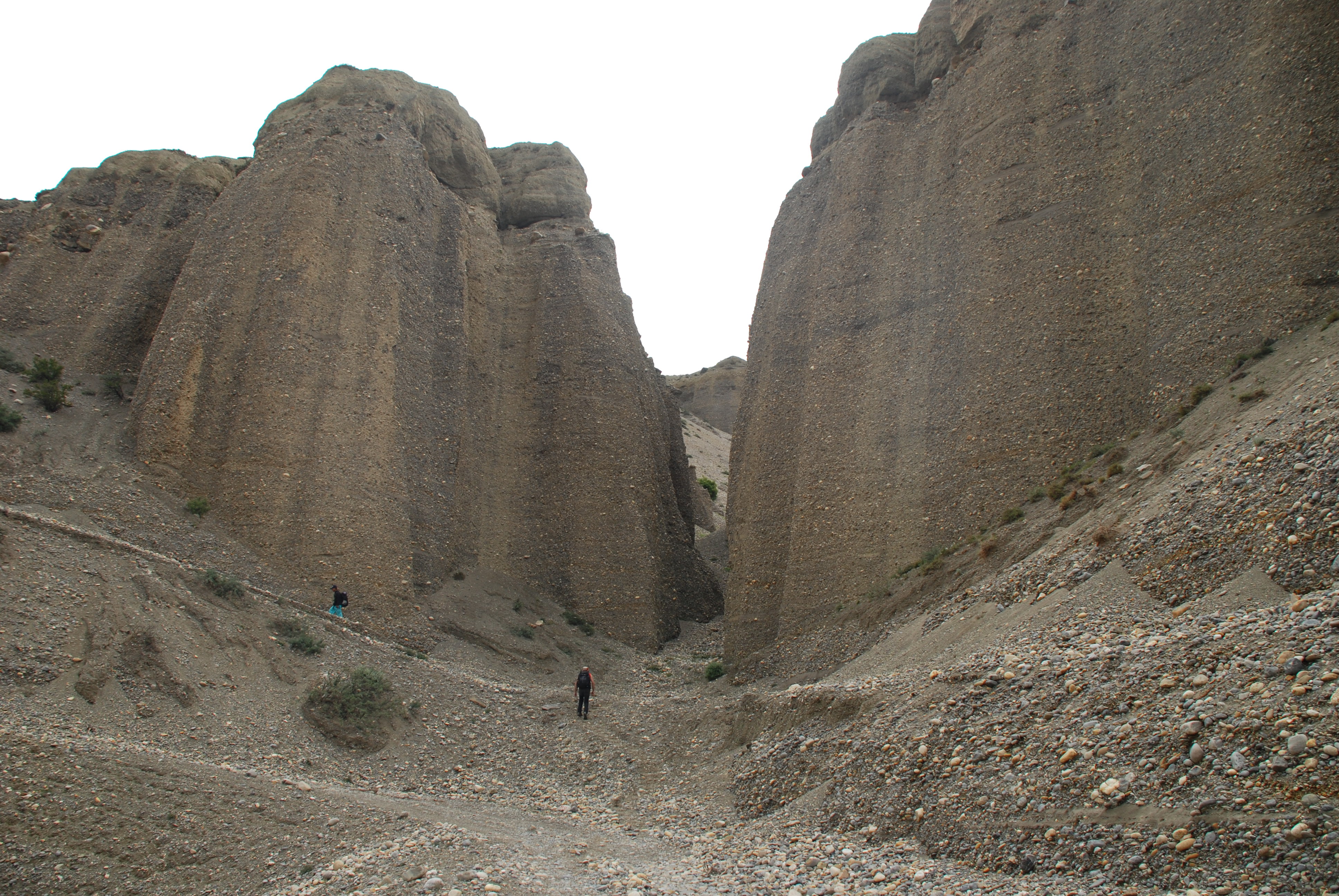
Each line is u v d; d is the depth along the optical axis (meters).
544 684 25.53
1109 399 20.61
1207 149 21.17
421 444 29.64
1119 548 14.34
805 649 22.61
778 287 31.97
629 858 10.99
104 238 36.47
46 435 26.31
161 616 18.06
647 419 37.03
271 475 25.75
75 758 12.96
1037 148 25.23
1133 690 9.34
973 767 9.88
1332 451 11.94
